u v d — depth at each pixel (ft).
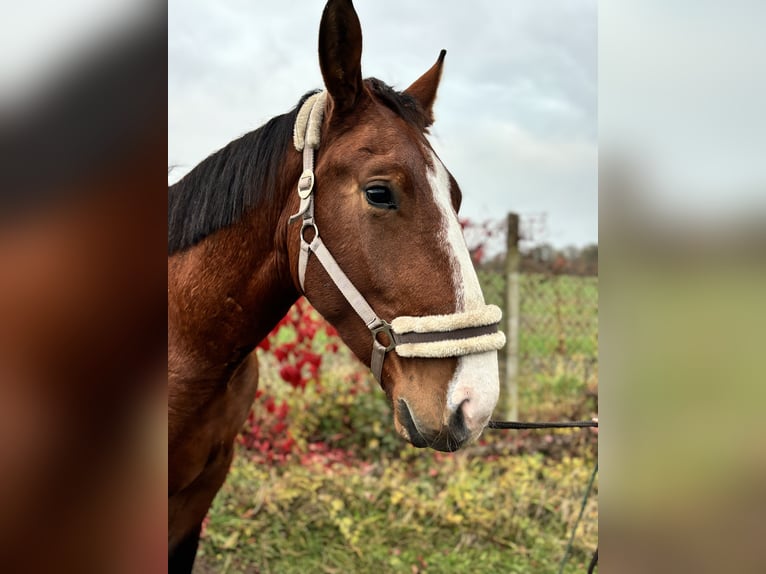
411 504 11.24
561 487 12.22
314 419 13.35
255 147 5.69
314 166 5.24
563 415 14.87
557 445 14.19
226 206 5.69
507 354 14.56
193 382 5.90
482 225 14.70
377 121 5.12
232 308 5.78
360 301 4.95
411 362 4.76
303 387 12.62
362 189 4.89
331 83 5.05
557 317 15.51
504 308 14.78
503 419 14.51
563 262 15.51
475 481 12.13
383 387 5.13
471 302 4.63
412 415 4.66
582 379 15.23
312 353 12.79
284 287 5.71
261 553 9.93
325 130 5.24
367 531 10.68
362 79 5.17
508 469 12.98
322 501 11.11
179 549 6.92
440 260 4.69
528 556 10.44
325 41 4.97
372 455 13.29
